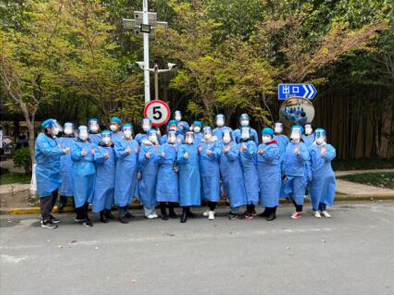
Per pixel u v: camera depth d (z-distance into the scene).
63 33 8.39
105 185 5.73
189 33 8.55
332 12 9.38
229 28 10.15
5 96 10.19
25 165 11.45
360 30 8.18
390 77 10.66
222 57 8.69
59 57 8.12
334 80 11.76
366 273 3.68
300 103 7.68
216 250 4.43
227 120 10.09
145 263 3.99
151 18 7.88
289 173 6.11
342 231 5.33
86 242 4.82
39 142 5.42
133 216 6.43
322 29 9.33
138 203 7.23
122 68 9.27
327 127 15.30
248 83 8.73
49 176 5.59
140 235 5.13
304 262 4.00
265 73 8.31
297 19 8.78
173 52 9.09
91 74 8.09
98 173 5.73
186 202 5.85
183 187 5.87
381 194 8.20
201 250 4.43
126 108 9.41
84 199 5.60
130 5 10.38
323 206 6.41
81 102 13.55
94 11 8.18
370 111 14.91
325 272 3.71
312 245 4.63
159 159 5.81
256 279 3.53
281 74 9.48
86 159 5.59
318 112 15.17
